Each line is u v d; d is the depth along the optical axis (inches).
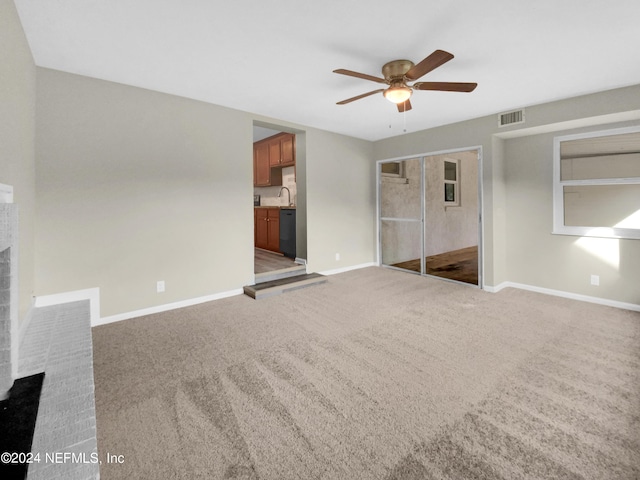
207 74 108.8
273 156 227.6
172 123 128.0
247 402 69.9
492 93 125.7
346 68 104.3
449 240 206.4
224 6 72.3
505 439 58.4
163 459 54.2
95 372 82.1
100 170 112.3
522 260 160.9
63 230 105.7
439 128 175.6
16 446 39.7
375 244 220.1
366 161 213.2
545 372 81.4
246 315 124.5
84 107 108.6
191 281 136.3
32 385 53.3
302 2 71.1
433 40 87.3
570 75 109.3
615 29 81.9
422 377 79.7
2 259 49.6
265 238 236.4
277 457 54.7
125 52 93.2
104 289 114.7
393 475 50.9
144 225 122.6
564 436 58.9
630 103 116.9
